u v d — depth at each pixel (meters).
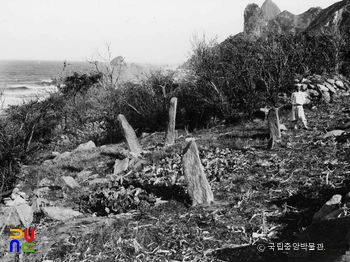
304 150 10.86
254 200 7.73
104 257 6.09
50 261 6.16
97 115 24.91
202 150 12.41
